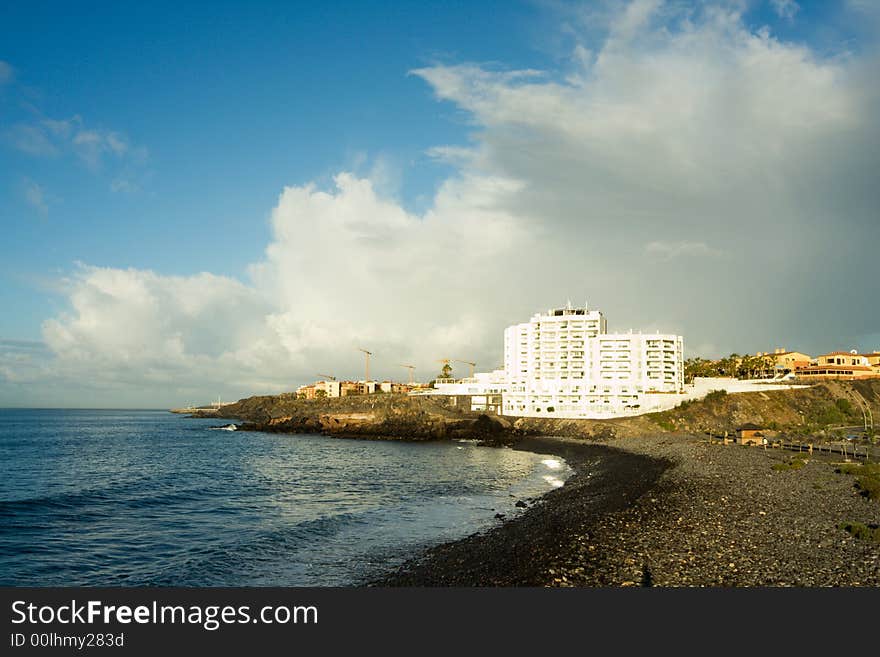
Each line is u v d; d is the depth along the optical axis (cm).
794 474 6381
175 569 3603
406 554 3809
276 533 4494
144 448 14425
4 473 9112
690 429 15025
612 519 4238
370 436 18050
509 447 14200
